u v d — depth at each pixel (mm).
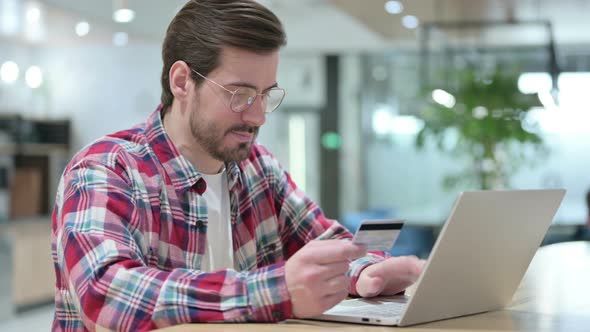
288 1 8398
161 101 1502
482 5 7254
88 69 10664
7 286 6887
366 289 1412
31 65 10180
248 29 1335
